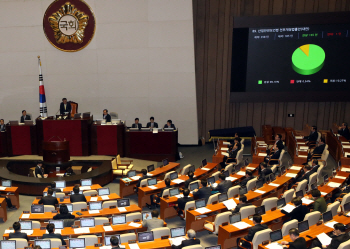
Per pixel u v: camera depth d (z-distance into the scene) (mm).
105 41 16422
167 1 15781
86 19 16172
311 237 6969
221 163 13164
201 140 17859
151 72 16641
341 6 15992
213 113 17625
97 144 15008
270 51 15953
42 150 14672
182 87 16734
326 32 15500
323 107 17141
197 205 8547
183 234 7270
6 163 13758
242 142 14359
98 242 7281
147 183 10539
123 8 16016
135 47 16406
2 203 9523
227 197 9000
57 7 16141
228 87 17250
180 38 16094
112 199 9547
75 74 16891
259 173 11492
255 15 16172
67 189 10336
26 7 16219
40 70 16203
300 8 16156
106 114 15469
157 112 17156
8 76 17047
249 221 7801
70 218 7945
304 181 9758
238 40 16031
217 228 7871
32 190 11461
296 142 14117
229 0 16422
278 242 6824
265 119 17484
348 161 12195
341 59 15672
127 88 16938
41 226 7727
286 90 16266
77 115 14773
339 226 6629
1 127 15008
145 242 6918
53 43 16500
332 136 14820
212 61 17062
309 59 15820
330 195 9859
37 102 17344
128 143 15117
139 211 8695
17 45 16656
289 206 8328
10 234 6969
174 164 12805
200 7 16656
